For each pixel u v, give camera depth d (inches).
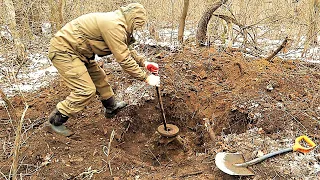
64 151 132.3
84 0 255.8
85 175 119.9
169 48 225.5
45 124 142.6
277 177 111.3
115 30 116.3
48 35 268.4
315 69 189.5
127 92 171.3
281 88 161.3
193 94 167.5
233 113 151.3
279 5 241.3
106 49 125.8
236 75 175.9
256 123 140.3
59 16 208.4
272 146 126.0
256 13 243.6
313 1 209.6
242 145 128.6
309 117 139.9
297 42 229.8
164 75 179.5
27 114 158.7
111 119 157.5
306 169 114.0
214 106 159.2
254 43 228.7
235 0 259.8
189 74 181.3
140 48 220.5
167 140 149.8
